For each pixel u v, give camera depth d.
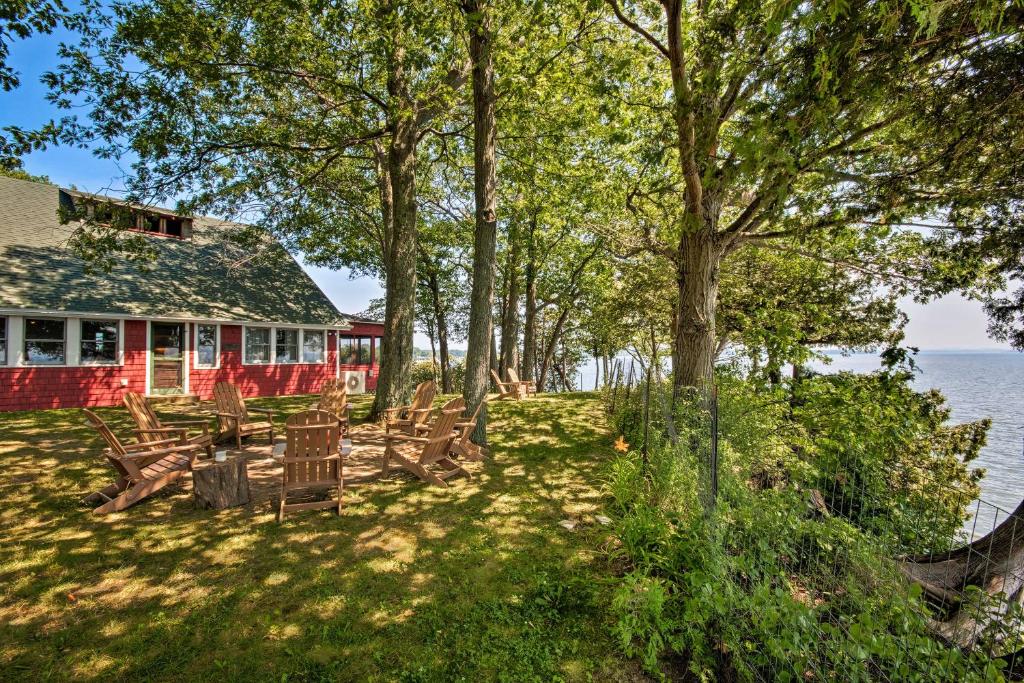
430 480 6.07
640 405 7.95
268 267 17.80
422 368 32.25
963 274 7.70
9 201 13.70
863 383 4.39
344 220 17.95
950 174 5.51
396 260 10.23
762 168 4.43
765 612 2.54
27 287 11.77
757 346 5.90
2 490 5.49
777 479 3.79
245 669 2.72
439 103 9.34
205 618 3.18
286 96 12.08
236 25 8.74
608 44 8.37
